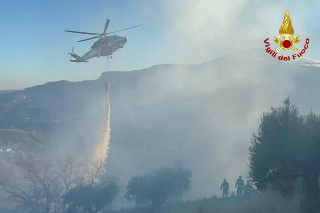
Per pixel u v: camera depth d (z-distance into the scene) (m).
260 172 18.47
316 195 16.19
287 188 18.16
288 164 17.62
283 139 17.45
